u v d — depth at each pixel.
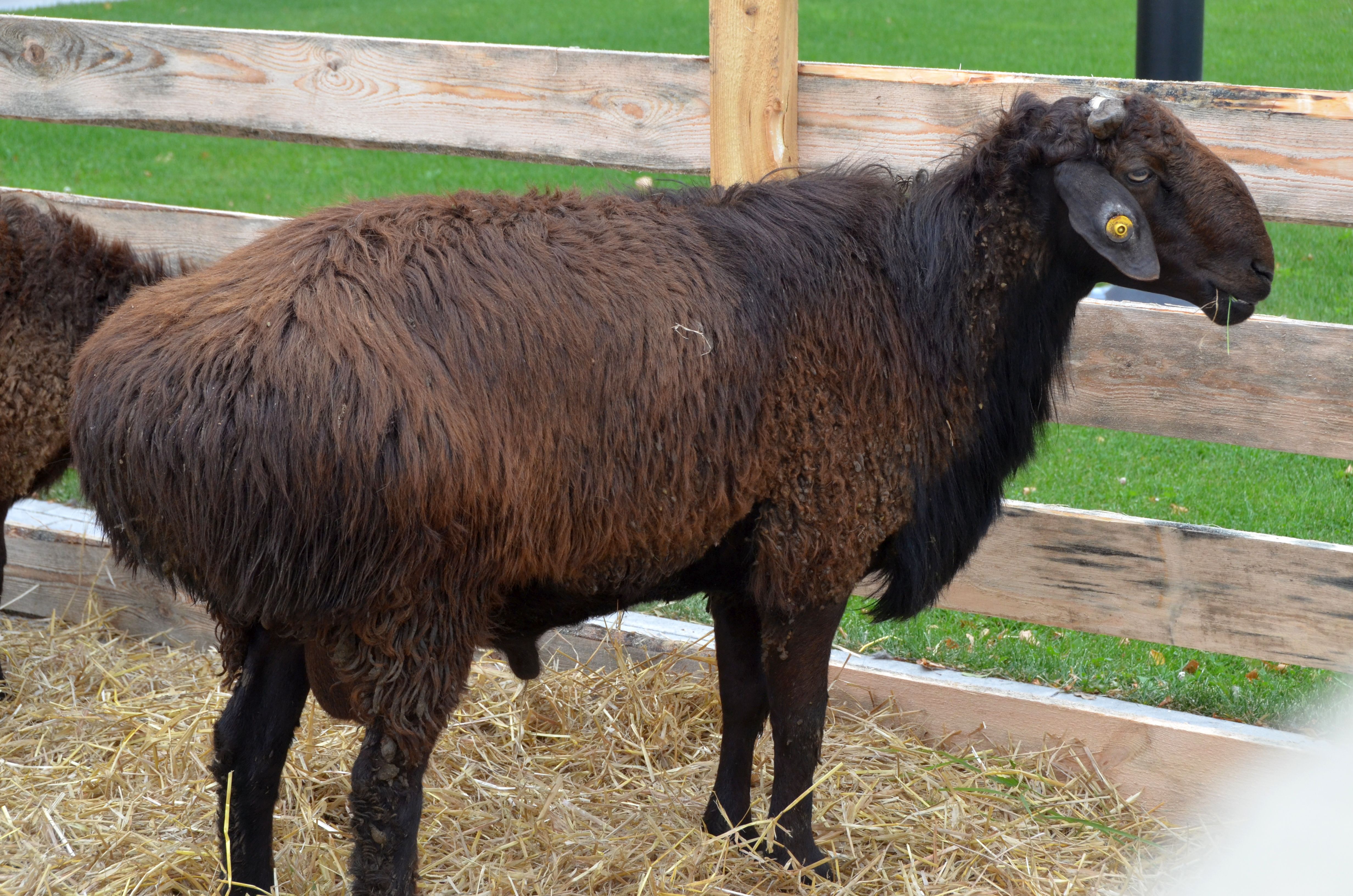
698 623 4.49
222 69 4.36
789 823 3.21
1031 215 2.94
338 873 3.16
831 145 3.83
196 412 2.23
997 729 3.94
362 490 2.27
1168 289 2.95
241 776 2.81
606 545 2.65
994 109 3.33
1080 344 3.78
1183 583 3.78
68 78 4.59
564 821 3.47
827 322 2.83
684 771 3.78
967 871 3.31
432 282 2.46
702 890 3.06
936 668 4.18
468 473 2.37
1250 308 2.89
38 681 4.25
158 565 2.46
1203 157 2.84
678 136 3.91
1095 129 2.76
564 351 2.52
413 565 2.37
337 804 3.60
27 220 3.72
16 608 4.87
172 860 3.18
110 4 19.12
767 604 2.98
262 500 2.25
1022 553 3.96
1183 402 3.70
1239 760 3.62
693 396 2.64
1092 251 2.94
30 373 3.65
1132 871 3.34
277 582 2.32
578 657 4.38
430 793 3.57
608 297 2.60
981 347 2.99
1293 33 14.47
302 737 3.82
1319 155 3.33
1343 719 3.90
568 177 10.65
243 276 2.46
